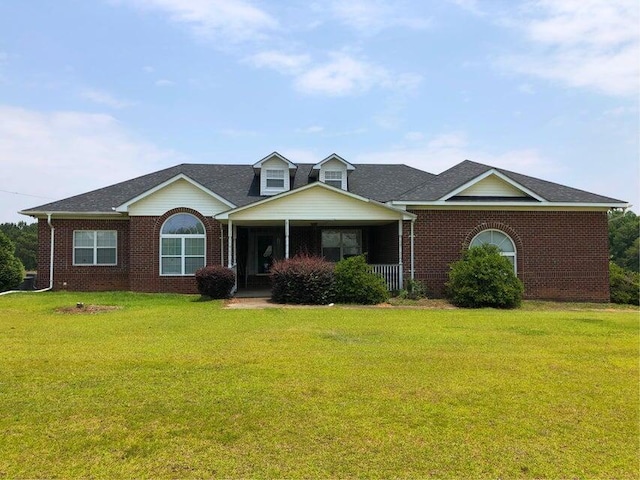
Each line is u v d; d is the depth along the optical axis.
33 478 4.01
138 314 13.28
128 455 4.41
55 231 20.44
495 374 7.07
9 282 20.62
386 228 20.94
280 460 4.33
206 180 23.05
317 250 22.48
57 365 7.43
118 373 6.98
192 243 19.84
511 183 19.23
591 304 18.39
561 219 19.33
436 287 18.84
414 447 4.61
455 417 5.34
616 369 7.42
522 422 5.23
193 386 6.36
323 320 12.38
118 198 21.50
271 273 17.17
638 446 4.66
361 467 4.21
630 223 55.19
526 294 19.05
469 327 11.48
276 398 5.89
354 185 22.81
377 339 9.75
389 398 5.93
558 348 8.98
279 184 21.73
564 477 4.08
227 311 14.07
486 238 19.20
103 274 20.59
